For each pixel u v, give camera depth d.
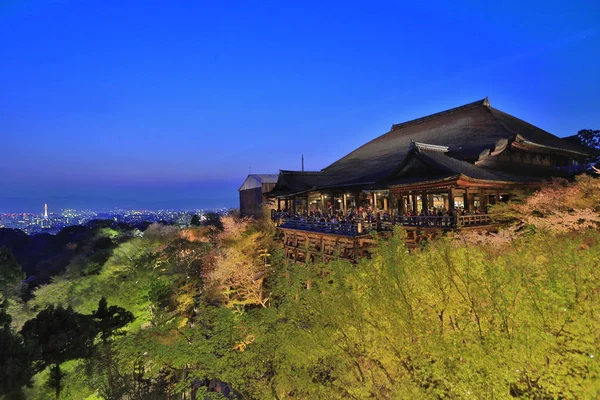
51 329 17.64
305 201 39.59
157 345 15.38
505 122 32.06
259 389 11.20
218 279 23.58
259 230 31.16
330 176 35.59
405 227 17.78
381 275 9.59
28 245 85.81
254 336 13.09
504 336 7.21
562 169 33.16
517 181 20.11
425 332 7.84
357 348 9.04
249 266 23.75
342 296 9.74
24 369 14.55
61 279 35.94
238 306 21.55
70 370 19.48
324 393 9.30
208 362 12.91
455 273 8.60
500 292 7.42
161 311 24.94
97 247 51.38
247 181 57.12
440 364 7.50
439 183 17.69
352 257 19.02
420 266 9.58
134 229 71.50
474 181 17.27
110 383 15.98
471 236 13.34
